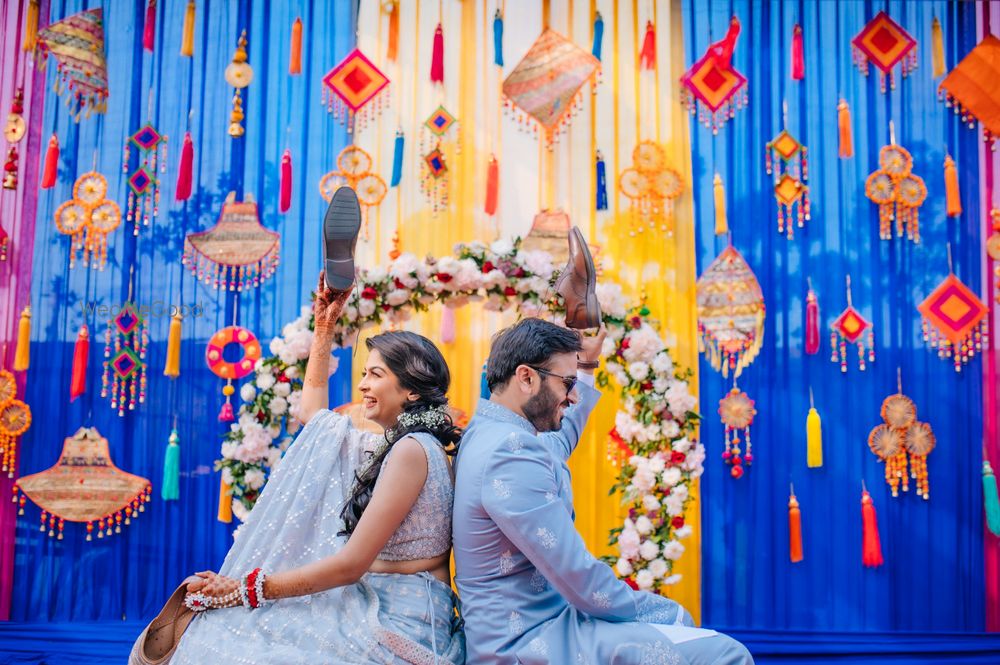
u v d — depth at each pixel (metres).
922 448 3.61
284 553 1.72
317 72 3.82
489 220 3.74
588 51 3.83
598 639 1.56
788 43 3.84
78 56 3.83
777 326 3.68
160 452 3.62
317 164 3.77
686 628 1.62
